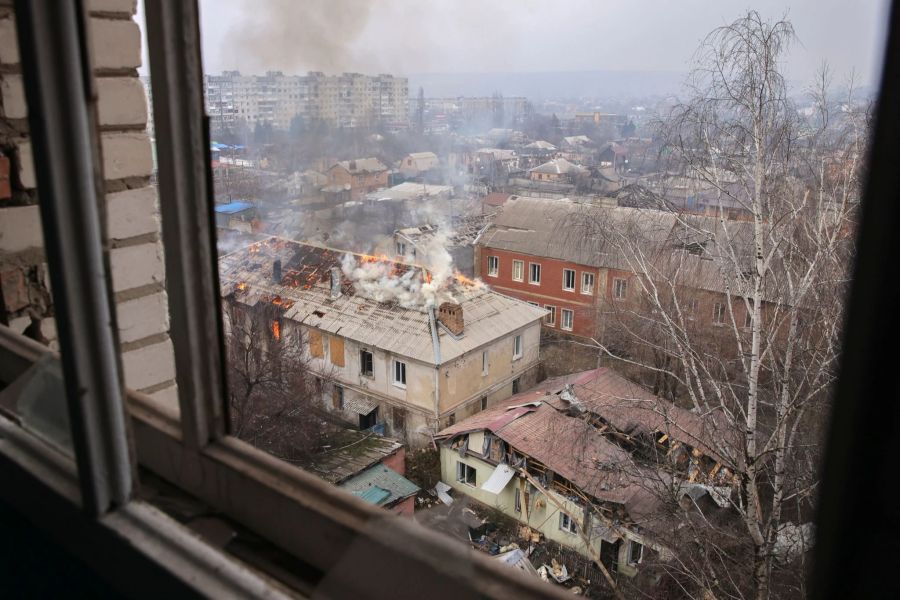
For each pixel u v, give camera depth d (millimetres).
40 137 635
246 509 798
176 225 769
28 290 1419
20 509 898
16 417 1010
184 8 707
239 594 656
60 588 858
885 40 386
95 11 1305
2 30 1319
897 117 383
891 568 401
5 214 1360
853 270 416
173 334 809
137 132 1400
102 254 708
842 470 426
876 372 405
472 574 628
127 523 757
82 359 716
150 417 926
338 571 674
